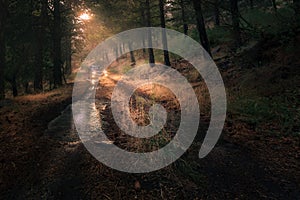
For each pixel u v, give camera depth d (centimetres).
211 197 349
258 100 767
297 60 885
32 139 576
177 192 358
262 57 1073
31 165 447
